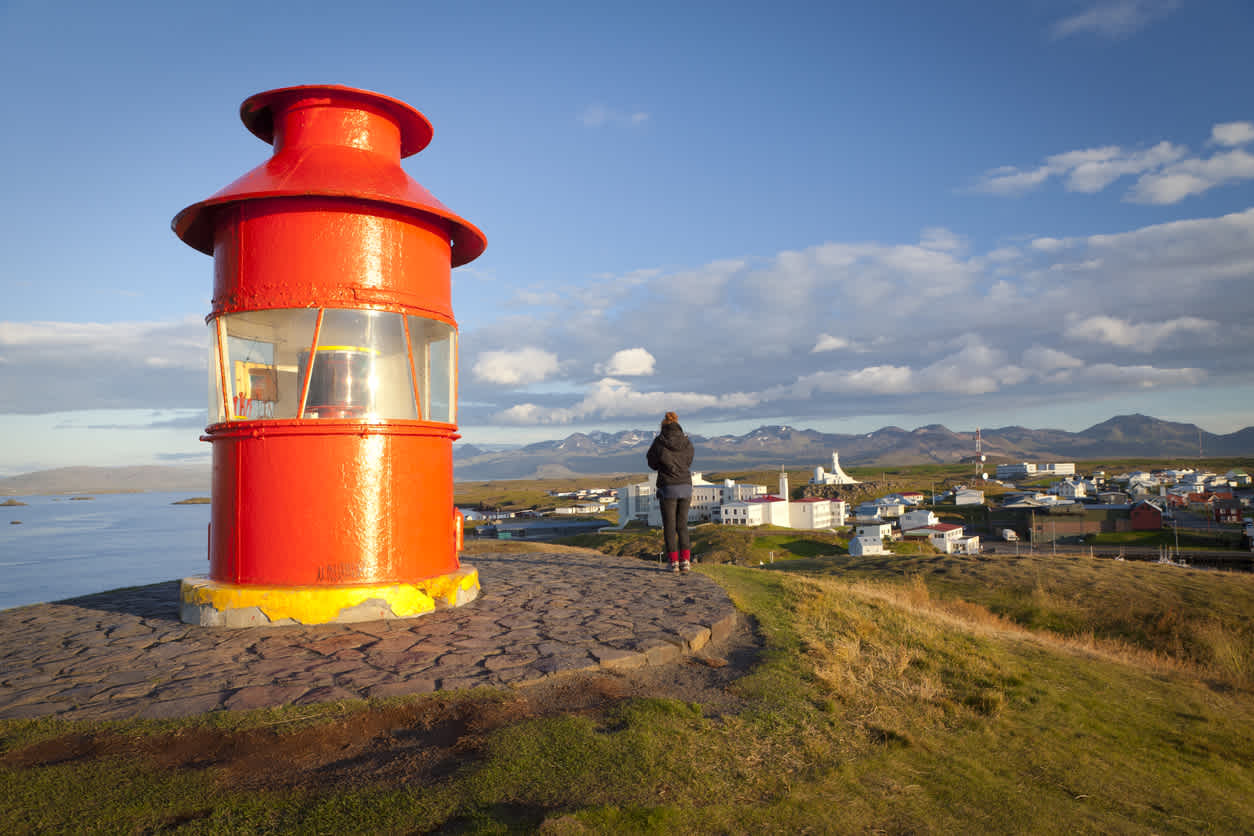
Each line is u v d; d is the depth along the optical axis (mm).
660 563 12297
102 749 3963
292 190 7098
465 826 3227
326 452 7094
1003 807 4355
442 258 8305
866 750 4730
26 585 66250
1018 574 22672
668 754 4117
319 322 7273
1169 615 17625
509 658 5727
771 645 6879
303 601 6789
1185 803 5227
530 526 169750
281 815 3281
